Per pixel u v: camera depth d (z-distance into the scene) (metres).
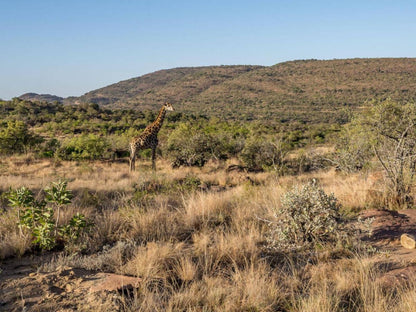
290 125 66.88
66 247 5.05
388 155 8.15
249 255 4.71
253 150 18.36
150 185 10.84
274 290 3.58
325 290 3.47
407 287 3.53
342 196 7.87
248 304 3.37
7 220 5.90
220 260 4.61
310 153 18.02
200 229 6.09
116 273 4.11
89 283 3.67
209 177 14.52
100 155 22.59
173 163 19.16
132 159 17.67
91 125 48.91
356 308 3.29
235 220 6.36
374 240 5.19
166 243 5.20
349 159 11.52
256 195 8.55
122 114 72.19
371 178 8.77
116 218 6.32
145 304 3.24
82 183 12.11
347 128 11.98
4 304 3.23
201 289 3.61
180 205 7.69
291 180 13.02
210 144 19.89
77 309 3.14
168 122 56.75
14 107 68.31
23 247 4.96
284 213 5.23
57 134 42.75
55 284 3.67
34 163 19.64
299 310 3.27
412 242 4.79
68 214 6.48
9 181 11.81
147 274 3.90
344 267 4.19
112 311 3.10
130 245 4.93
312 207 5.08
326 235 5.08
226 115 156.38
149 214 6.32
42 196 8.87
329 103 170.62
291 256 4.66
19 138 24.19
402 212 6.52
